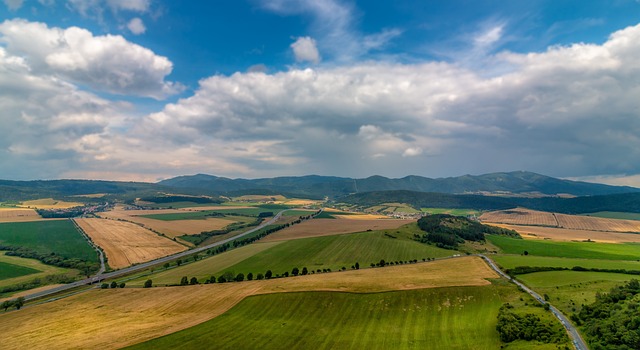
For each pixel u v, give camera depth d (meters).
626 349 62.59
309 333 89.94
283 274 151.00
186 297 120.94
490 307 97.00
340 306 104.62
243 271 161.00
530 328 76.81
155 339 86.88
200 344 84.31
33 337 91.25
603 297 86.81
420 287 112.88
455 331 85.31
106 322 100.38
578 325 78.12
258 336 88.62
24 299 132.50
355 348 80.81
